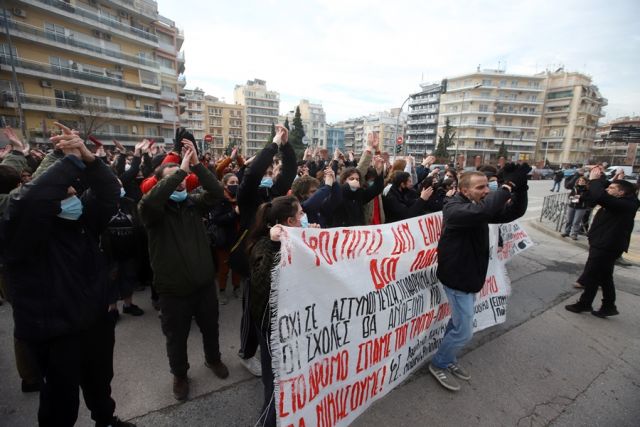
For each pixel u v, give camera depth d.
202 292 2.61
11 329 3.43
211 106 79.88
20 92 28.08
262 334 2.00
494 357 3.17
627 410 2.53
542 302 4.45
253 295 1.99
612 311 3.98
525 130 72.75
